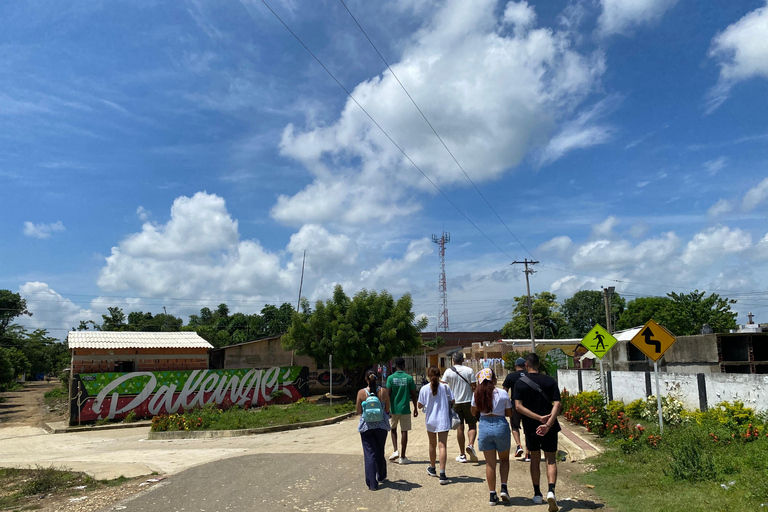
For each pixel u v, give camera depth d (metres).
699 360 21.69
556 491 7.61
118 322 64.31
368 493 7.47
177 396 24.53
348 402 25.42
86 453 14.22
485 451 6.84
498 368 44.88
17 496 8.05
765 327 26.44
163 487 8.00
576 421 14.96
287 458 10.23
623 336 27.47
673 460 8.15
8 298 69.88
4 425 26.28
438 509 6.70
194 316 75.94
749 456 8.03
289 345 27.67
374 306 28.11
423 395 8.33
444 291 86.06
